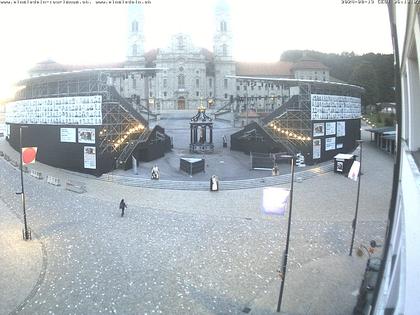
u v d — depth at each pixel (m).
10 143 81.06
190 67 127.31
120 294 22.52
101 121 55.75
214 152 74.50
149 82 128.75
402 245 12.51
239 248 29.39
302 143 64.69
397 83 16.53
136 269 25.81
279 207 21.72
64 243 30.36
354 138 78.25
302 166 62.50
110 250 29.02
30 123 66.75
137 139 63.66
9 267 25.86
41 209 39.84
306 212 38.59
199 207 41.34
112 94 58.72
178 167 61.59
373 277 20.67
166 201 43.84
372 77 122.06
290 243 30.23
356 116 79.12
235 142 76.25
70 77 60.06
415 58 14.19
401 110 16.52
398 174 16.75
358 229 33.22
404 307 10.56
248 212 39.31
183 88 127.50
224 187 50.59
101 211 39.47
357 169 28.80
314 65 138.12
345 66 166.50
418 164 12.09
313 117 63.66
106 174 56.09
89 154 56.69
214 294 22.56
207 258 27.58
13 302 21.45
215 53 132.00
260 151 69.12
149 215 38.16
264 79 79.12
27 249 29.02
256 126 69.56
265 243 30.36
